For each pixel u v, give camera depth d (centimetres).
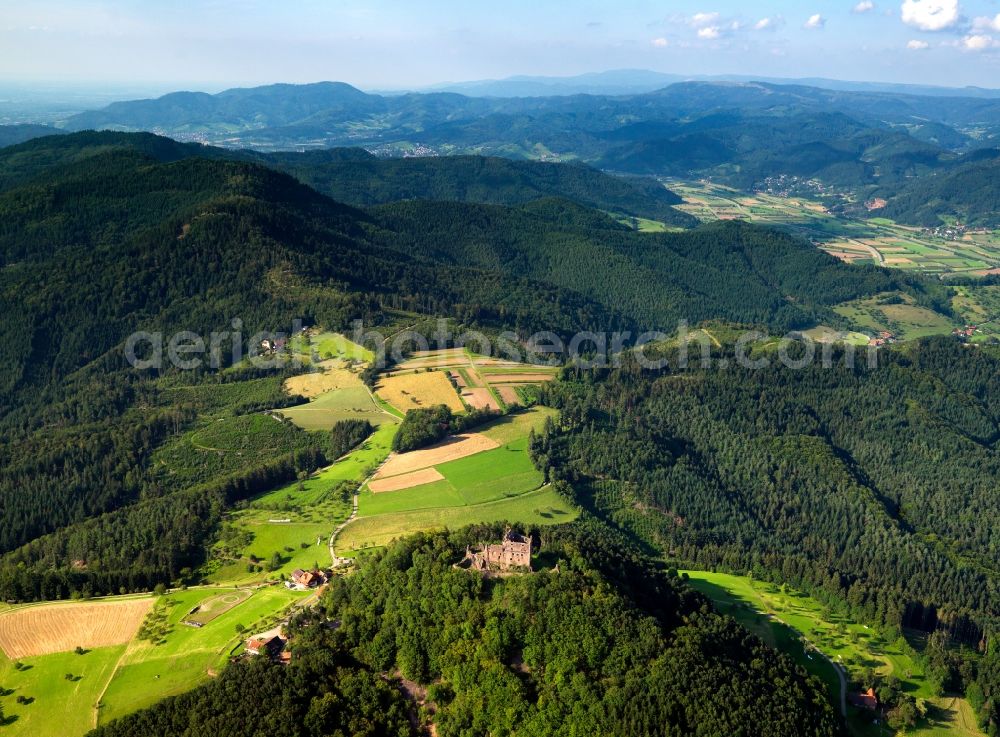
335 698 19075
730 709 17888
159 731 18675
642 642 19100
